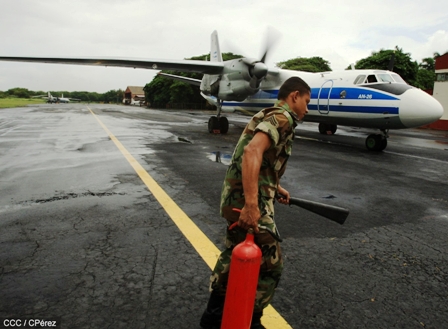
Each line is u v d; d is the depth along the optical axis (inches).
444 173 303.9
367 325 90.7
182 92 2199.8
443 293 108.3
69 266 115.9
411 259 131.6
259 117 79.6
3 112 1186.6
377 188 242.8
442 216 185.3
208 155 353.7
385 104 401.1
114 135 517.0
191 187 223.3
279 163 79.3
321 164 327.3
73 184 224.7
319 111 491.2
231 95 558.6
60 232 145.0
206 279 110.0
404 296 105.6
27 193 201.9
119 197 197.6
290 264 123.5
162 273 112.9
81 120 854.5
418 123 385.4
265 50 530.6
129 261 120.6
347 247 140.6
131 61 557.6
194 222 159.9
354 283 112.0
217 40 753.0
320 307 97.7
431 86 1581.0
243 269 67.4
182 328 86.3
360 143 504.7
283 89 80.3
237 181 80.1
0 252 124.9
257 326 85.4
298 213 181.3
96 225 153.9
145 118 1006.4
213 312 84.7
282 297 102.0
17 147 380.2
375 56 1267.2
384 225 168.6
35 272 111.2
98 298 97.9
